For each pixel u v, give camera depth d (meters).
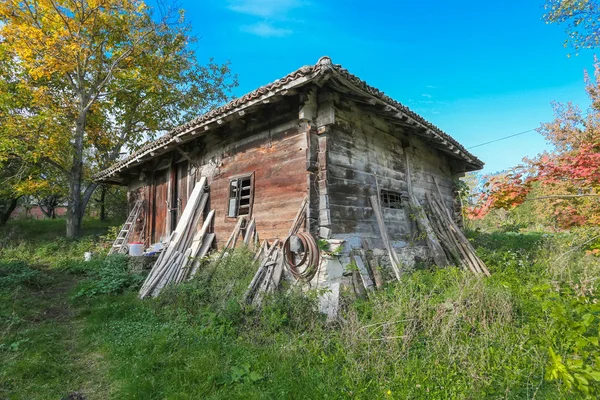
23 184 12.37
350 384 2.74
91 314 4.71
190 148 7.97
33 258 9.07
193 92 17.61
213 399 2.63
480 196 3.48
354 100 5.27
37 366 3.17
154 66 15.23
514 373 2.88
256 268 5.01
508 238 10.58
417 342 3.41
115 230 12.55
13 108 11.77
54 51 11.82
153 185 10.02
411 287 4.61
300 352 3.27
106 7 12.64
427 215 7.29
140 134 17.28
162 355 3.32
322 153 5.05
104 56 14.12
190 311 4.48
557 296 2.63
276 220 5.41
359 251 5.32
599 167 2.84
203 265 5.88
